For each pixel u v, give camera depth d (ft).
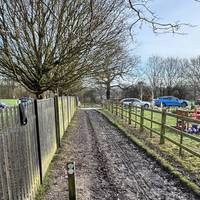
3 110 9.22
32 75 21.66
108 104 84.48
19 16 17.52
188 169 18.34
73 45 19.57
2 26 16.63
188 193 14.75
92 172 18.54
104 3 18.70
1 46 18.39
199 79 176.24
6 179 9.27
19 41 19.21
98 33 20.30
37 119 14.96
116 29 21.50
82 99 167.32
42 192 14.42
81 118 60.13
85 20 18.57
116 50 24.44
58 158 21.97
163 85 193.06
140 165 20.29
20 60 20.10
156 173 18.30
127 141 30.25
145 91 180.14
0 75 22.77
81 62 23.34
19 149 11.03
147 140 29.09
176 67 191.52
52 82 23.06
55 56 20.93
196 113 42.98
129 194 14.70
